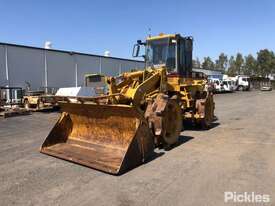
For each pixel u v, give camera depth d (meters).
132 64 32.69
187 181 5.18
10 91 18.06
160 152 7.11
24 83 21.42
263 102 24.27
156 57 10.30
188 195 4.60
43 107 17.05
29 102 17.86
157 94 8.06
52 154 6.81
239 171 5.68
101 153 6.51
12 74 20.64
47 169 5.92
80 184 5.09
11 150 7.57
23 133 10.09
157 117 7.17
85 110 7.05
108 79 8.05
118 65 30.61
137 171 5.72
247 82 54.44
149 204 4.31
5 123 12.55
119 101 7.20
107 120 6.75
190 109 10.24
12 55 20.64
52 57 23.55
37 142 8.55
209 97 10.71
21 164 6.30
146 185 5.02
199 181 5.17
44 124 12.20
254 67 92.06
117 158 6.13
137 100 7.43
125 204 4.32
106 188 4.91
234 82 51.53
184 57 10.30
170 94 9.50
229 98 30.70
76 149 6.95
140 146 6.12
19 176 5.55
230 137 8.94
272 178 5.29
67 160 6.43
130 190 4.82
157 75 8.24
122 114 6.38
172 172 5.65
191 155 6.84
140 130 6.14
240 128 10.62
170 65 10.02
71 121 7.58
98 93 11.54
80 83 26.12
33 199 4.54
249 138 8.78
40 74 22.62
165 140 7.30
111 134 6.80
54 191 4.82
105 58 28.89
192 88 10.48
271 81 77.06
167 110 7.38
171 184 5.05
